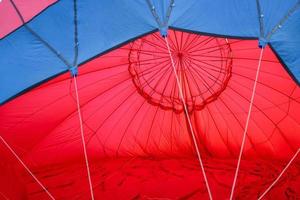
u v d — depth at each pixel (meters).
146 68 5.53
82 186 4.63
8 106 5.15
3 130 5.31
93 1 3.89
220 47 5.25
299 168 5.02
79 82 5.30
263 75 5.27
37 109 5.31
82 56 3.94
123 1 3.77
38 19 4.01
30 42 4.01
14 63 4.08
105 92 5.57
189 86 5.70
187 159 5.71
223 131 5.71
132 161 5.64
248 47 5.11
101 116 5.71
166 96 5.79
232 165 5.29
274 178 4.66
